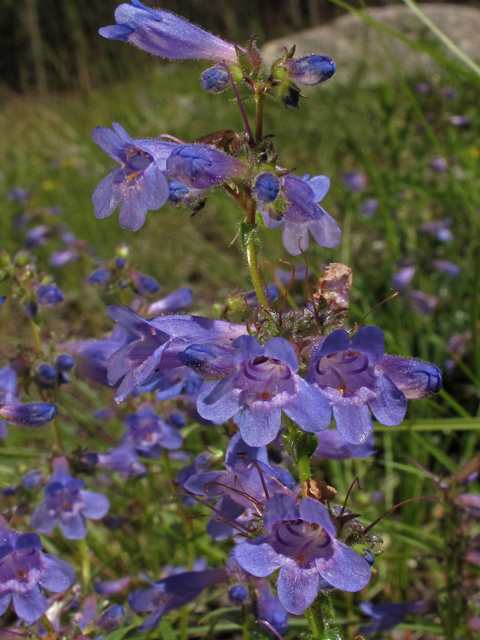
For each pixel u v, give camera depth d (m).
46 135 0.55
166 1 0.84
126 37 0.10
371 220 0.29
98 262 0.16
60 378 0.14
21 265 0.14
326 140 0.39
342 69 0.51
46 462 0.14
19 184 0.44
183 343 0.10
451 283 0.25
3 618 0.15
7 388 0.13
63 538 0.17
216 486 0.10
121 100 0.59
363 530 0.09
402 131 0.33
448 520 0.12
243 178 0.09
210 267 0.29
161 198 0.09
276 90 0.10
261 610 0.11
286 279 0.25
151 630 0.13
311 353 0.09
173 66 0.66
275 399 0.09
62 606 0.13
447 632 0.12
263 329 0.09
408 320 0.23
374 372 0.09
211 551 0.14
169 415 0.15
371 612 0.13
